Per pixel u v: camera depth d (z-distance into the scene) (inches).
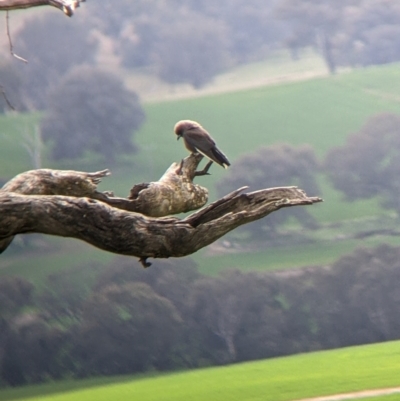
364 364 5536.4
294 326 6766.7
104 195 1053.8
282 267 7436.0
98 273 6973.4
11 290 6840.6
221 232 982.4
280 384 5216.5
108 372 6328.7
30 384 6333.7
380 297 6914.4
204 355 6466.5
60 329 6432.1
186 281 6879.9
